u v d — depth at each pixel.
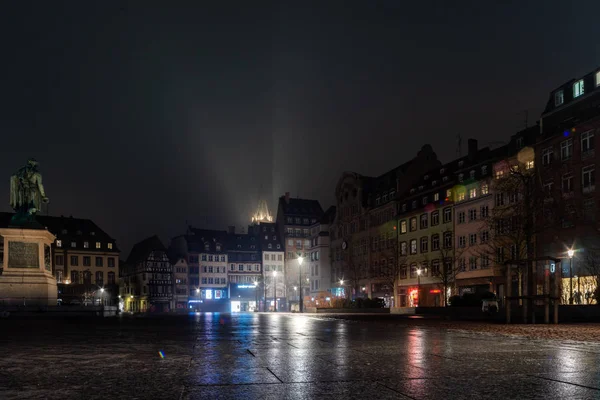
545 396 6.15
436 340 14.34
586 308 32.25
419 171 86.88
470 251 65.88
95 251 122.25
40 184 36.75
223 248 134.12
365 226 95.44
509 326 23.20
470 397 6.11
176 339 15.00
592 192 48.66
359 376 7.70
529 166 57.47
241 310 132.38
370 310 56.28
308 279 120.44
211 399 6.05
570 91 54.81
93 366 8.88
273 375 7.83
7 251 34.84
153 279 125.62
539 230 39.38
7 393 6.39
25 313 34.22
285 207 140.50
